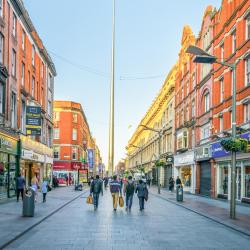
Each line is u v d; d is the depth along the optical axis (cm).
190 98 4056
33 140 3609
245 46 2483
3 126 2548
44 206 2178
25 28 3331
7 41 2733
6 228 1284
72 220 1587
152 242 1087
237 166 2658
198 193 3684
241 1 2639
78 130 7456
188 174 4206
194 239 1159
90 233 1235
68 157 7169
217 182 3072
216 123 3077
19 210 1920
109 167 4784
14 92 2927
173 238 1167
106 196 3497
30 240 1108
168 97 5419
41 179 4216
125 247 1004
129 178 2073
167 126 5453
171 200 2858
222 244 1085
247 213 1930
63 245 1027
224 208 2211
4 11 2650
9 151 2723
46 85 4441
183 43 4516
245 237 1220
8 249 973
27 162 3688
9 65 2769
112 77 4884
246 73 2520
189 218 1738
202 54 1733
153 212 1978
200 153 3466
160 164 4128
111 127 4812
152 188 5516
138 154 9588
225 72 2859
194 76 3938
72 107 7312
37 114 3139
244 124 2430
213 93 3180
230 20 2795
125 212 1952
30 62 3562
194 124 3847
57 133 7206
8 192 2759
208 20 3475
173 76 5141
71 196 3219
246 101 2447
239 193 2616
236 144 1648
